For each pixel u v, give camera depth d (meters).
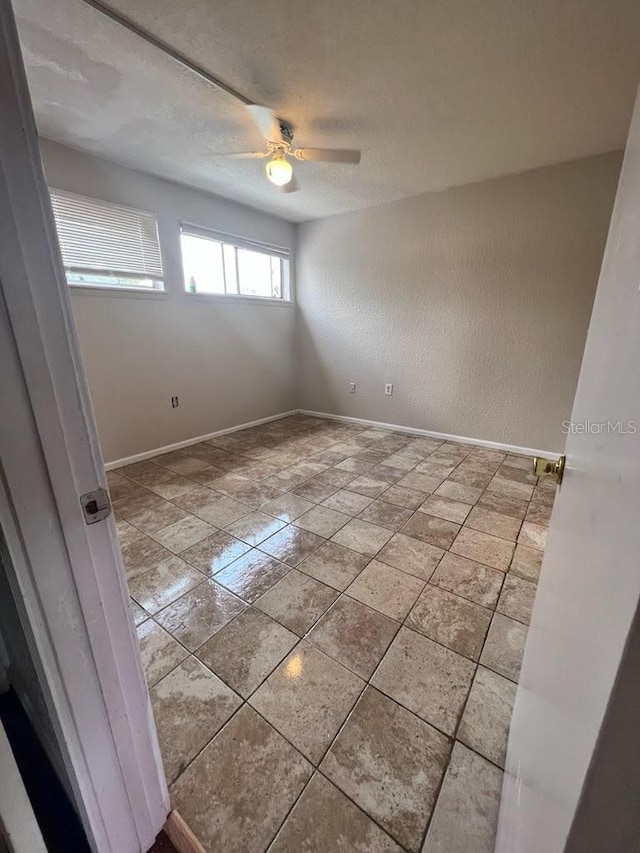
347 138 2.29
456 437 3.70
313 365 4.55
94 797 0.70
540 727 0.58
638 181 0.47
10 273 0.45
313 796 0.94
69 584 0.59
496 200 3.04
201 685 1.22
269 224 3.94
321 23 1.41
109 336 2.85
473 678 1.25
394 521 2.24
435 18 1.39
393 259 3.67
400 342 3.83
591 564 0.43
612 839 0.31
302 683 1.23
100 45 1.50
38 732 0.85
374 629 1.45
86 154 2.51
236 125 2.13
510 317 3.20
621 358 0.44
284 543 2.02
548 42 1.51
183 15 1.37
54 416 0.52
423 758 1.02
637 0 1.30
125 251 2.83
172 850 0.84
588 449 0.56
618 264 0.56
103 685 0.67
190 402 3.53
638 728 0.28
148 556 1.91
